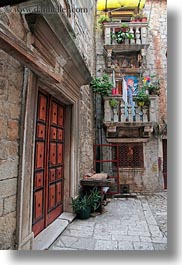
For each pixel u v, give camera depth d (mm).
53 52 3062
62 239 3102
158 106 7836
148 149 7453
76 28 4812
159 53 8203
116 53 8070
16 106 2312
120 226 3734
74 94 4480
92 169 6574
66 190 4312
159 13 8539
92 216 4312
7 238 2068
